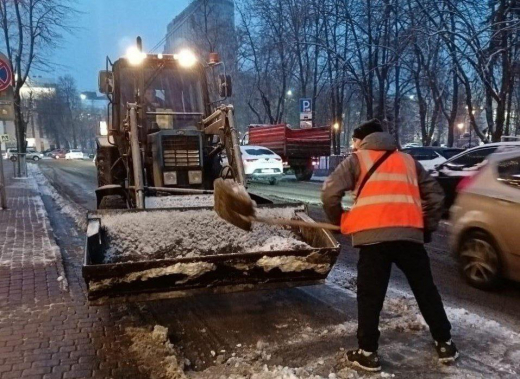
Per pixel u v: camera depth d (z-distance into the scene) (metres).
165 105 7.46
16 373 3.41
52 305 4.78
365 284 3.34
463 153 9.34
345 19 24.05
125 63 7.33
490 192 5.18
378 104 24.84
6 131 16.05
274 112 35.19
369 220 3.28
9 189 16.11
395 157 3.39
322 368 3.38
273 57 31.70
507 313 4.53
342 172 3.40
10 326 4.25
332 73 29.19
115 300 3.77
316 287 5.39
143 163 6.59
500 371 3.29
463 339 3.82
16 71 22.45
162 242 4.49
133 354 3.71
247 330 4.18
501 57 17.30
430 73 21.27
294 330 4.14
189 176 6.54
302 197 13.81
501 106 17.22
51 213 11.50
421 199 3.49
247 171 18.44
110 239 4.40
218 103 7.71
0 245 7.17
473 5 18.09
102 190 6.96
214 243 4.60
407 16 20.86
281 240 4.68
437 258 6.75
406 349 3.65
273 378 3.19
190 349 3.82
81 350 3.78
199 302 4.93
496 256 5.07
